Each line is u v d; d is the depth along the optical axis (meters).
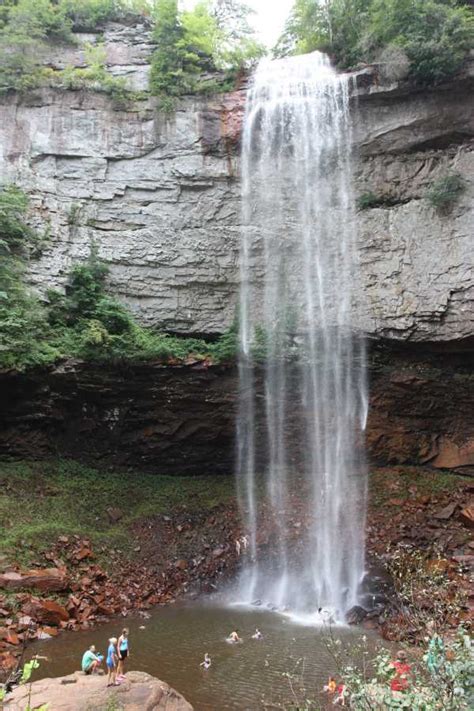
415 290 21.00
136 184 22.83
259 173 23.20
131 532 18.41
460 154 21.08
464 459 21.28
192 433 21.47
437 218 21.05
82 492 19.47
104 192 22.62
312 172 22.98
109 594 15.33
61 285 21.02
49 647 12.15
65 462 20.36
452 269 20.50
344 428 21.73
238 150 23.28
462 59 20.28
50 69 23.17
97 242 22.09
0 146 21.91
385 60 21.31
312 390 22.03
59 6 24.70
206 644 12.61
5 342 18.72
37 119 22.62
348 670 6.73
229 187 23.06
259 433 21.86
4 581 13.77
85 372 19.94
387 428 21.88
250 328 22.17
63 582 14.56
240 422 21.70
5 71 22.61
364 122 22.23
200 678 10.68
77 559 16.00
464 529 18.58
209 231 22.69
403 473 21.47
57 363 19.38
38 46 23.70
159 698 9.15
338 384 21.88
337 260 22.27
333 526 19.86
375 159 22.48
